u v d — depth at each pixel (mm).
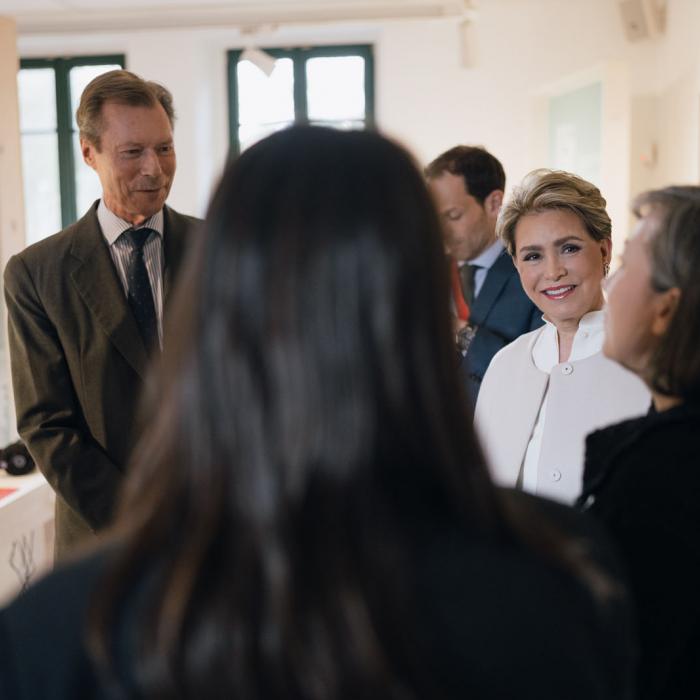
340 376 547
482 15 6203
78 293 1942
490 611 540
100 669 542
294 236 557
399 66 6352
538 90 5812
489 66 6262
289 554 525
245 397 549
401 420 559
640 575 855
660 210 953
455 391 586
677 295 928
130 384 1935
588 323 1630
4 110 2957
